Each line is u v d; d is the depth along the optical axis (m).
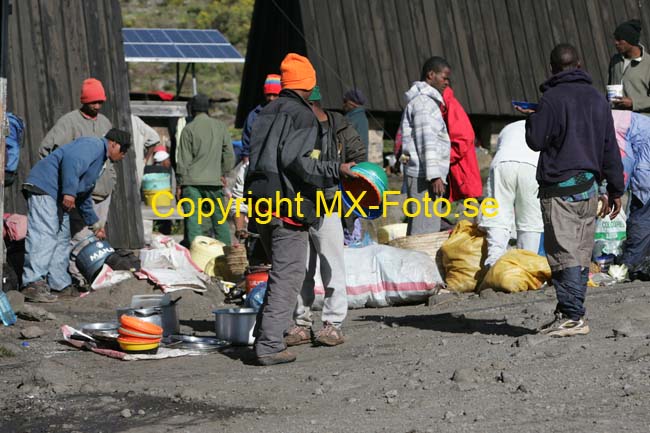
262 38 33.84
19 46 18.56
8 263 15.40
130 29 40.34
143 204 24.12
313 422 7.46
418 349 9.97
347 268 13.81
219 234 18.91
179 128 23.19
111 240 18.47
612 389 7.80
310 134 9.49
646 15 30.39
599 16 30.00
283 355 9.86
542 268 13.24
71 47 18.94
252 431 7.37
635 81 15.66
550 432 6.73
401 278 13.58
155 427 7.61
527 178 13.65
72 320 13.20
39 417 8.07
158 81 63.56
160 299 12.11
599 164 9.70
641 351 8.72
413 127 15.04
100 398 8.56
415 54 28.11
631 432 6.62
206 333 12.21
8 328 12.31
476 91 28.31
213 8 79.69
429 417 7.37
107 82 19.08
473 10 28.98
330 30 27.59
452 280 14.16
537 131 9.58
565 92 9.62
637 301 11.42
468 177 15.32
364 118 17.41
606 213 10.21
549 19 29.53
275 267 9.82
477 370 8.66
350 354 10.11
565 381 8.13
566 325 9.80
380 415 7.55
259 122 9.70
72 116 15.75
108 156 14.81
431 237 14.73
